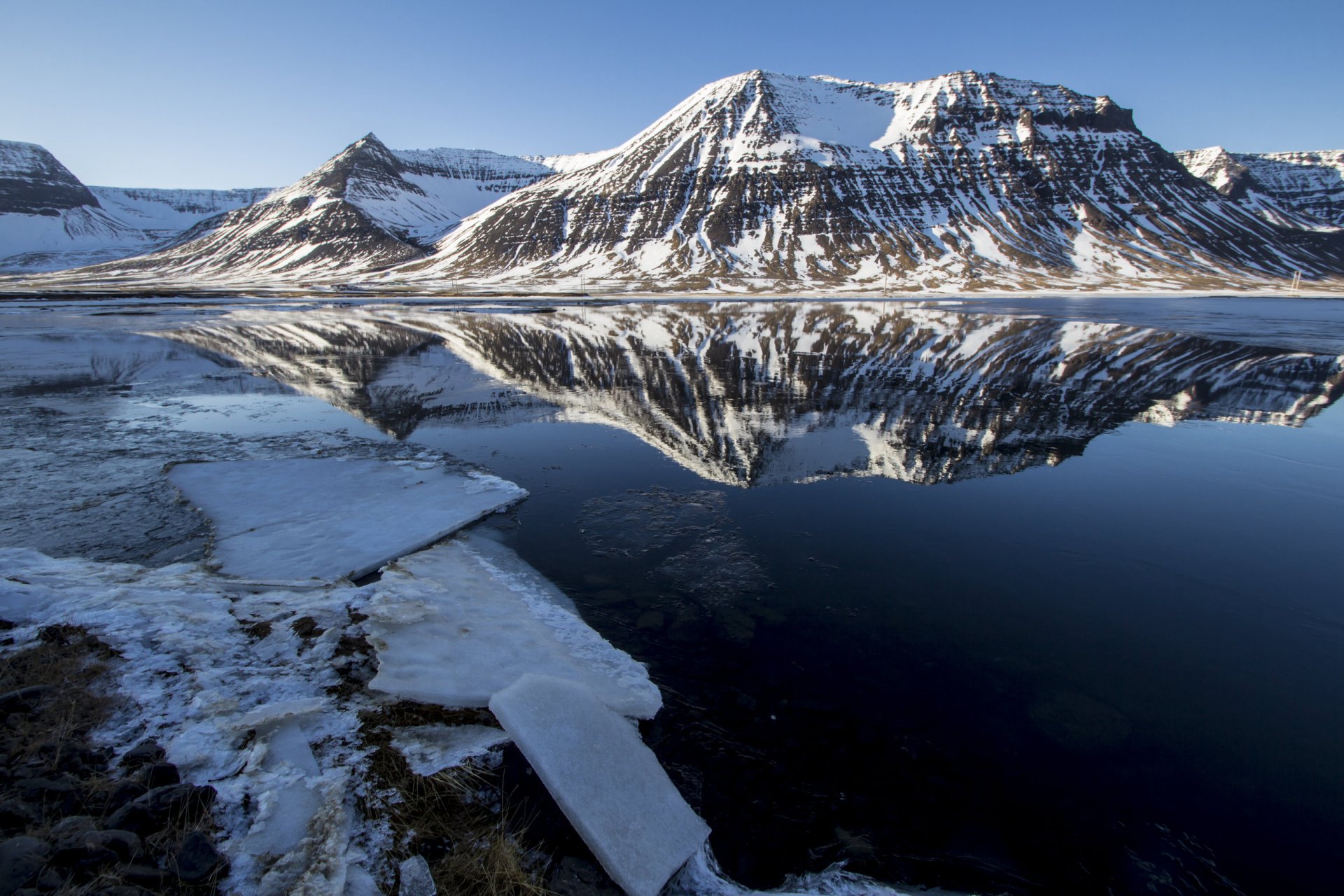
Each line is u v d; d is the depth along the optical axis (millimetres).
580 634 6074
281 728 4004
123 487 9594
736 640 6121
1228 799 4211
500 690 4793
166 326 35094
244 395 17031
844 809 4152
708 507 9453
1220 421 14438
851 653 5902
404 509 8992
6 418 13789
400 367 22062
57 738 3570
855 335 31984
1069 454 12039
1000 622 6430
